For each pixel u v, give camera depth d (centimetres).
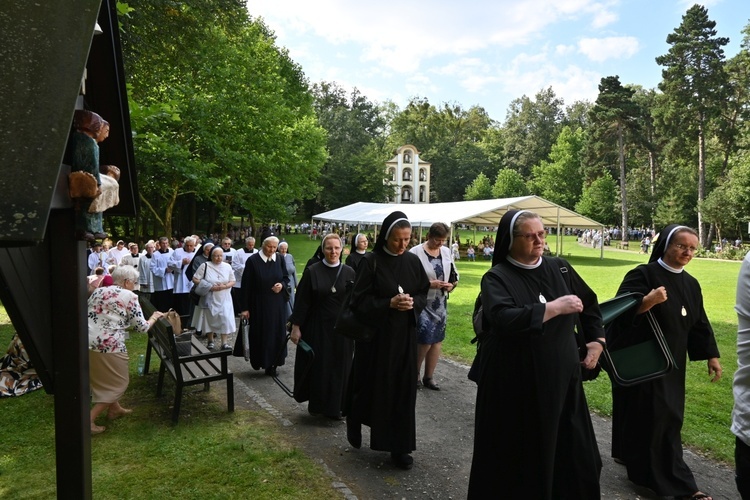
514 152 8812
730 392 609
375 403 399
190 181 2131
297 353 516
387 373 399
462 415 525
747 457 278
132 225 3422
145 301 647
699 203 4384
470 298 1440
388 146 9131
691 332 380
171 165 1975
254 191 2425
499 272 291
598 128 5059
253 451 422
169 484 366
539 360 274
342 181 6225
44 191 115
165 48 1289
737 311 283
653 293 347
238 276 1011
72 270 192
